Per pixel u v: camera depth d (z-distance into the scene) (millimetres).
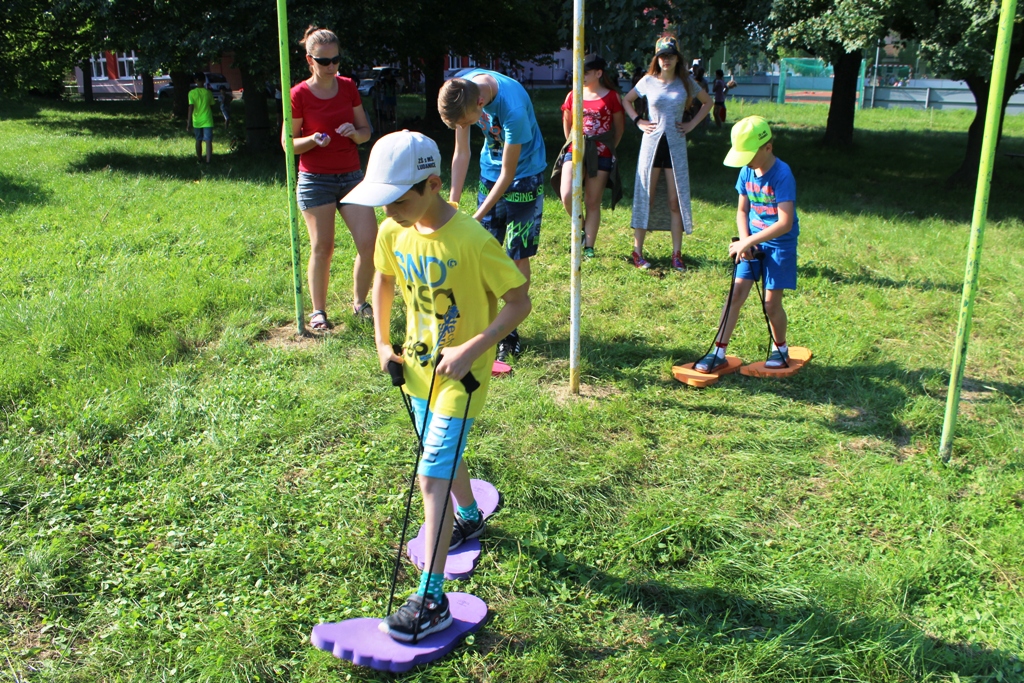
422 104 28125
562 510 3434
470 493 3090
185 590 2920
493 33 17719
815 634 2666
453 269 2582
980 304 6074
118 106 26828
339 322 5586
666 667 2582
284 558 3064
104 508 3348
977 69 8656
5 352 4699
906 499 3471
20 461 3613
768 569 3057
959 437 3982
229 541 3143
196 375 4656
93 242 7391
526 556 3094
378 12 12555
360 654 2510
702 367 4707
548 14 17547
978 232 3512
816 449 3939
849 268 6996
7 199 9242
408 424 4066
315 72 5145
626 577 3012
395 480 3604
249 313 5625
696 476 3686
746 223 4695
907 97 29703
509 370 4770
